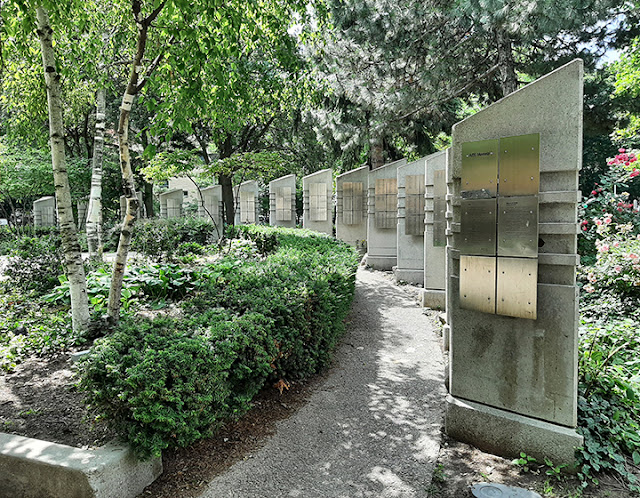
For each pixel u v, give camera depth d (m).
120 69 7.07
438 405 3.60
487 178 2.89
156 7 3.72
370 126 11.66
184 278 6.09
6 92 6.21
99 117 8.22
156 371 2.33
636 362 3.68
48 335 4.41
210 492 2.39
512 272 2.81
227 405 2.79
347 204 12.27
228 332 2.91
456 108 14.52
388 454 2.86
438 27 9.24
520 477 2.63
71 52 5.71
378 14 9.23
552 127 2.68
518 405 2.86
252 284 4.23
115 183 18.30
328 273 4.79
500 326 2.91
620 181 8.32
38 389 3.41
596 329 4.03
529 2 6.74
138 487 2.35
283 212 15.58
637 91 9.66
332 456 2.82
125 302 5.32
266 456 2.77
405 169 8.51
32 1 3.64
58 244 8.20
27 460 2.20
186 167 8.55
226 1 4.20
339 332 4.92
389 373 4.30
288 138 18.05
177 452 2.73
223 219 14.05
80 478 2.10
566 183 2.67
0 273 7.39
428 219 6.71
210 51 3.91
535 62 9.84
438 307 6.74
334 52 10.34
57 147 4.36
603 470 2.66
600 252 5.80
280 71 7.04
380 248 10.36
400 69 10.07
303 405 3.54
